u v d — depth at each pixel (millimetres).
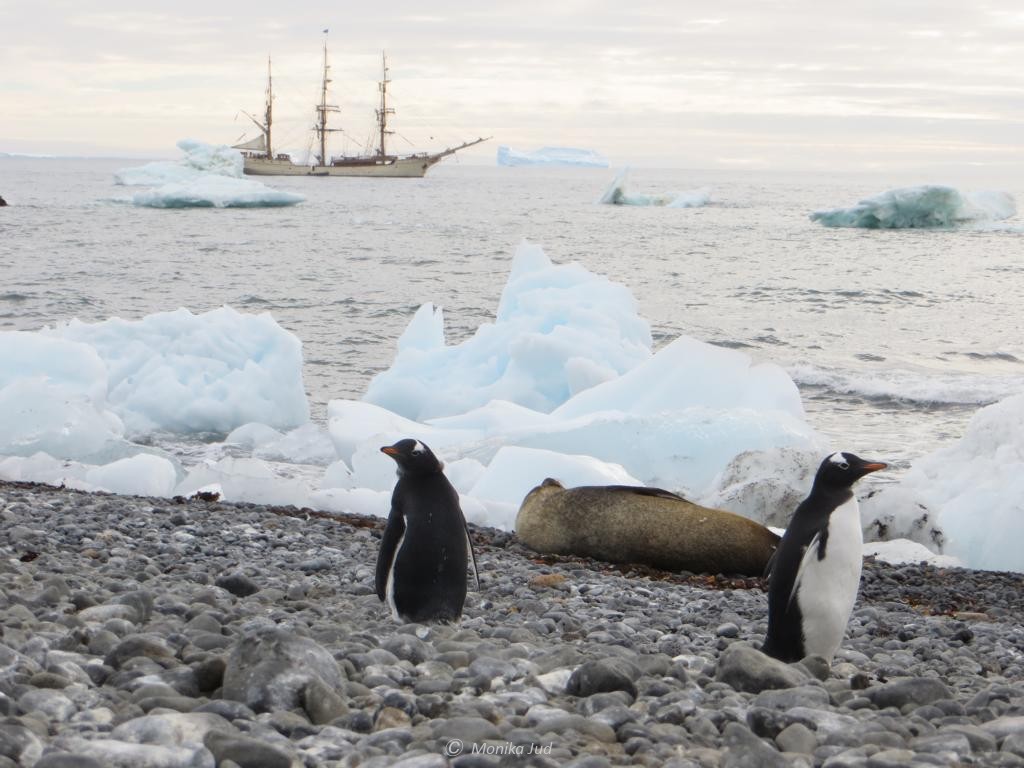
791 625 5480
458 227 80688
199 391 20125
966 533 12234
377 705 3852
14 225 70625
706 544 10000
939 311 39281
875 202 83250
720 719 3955
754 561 10023
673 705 4004
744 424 15117
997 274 51688
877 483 14906
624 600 7836
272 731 3395
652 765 3311
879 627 7566
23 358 18234
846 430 20891
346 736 3473
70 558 7484
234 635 5023
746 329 34625
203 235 66438
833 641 5508
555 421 17047
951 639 7266
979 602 9438
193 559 8086
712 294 43594
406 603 5832
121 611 5168
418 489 5859
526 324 22234
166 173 138375
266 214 90438
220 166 140125
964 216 82188
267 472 14094
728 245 68562
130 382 20359
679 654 5785
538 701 4105
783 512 12414
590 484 12789
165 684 3861
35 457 13812
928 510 12547
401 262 52969
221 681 3988
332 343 30094
